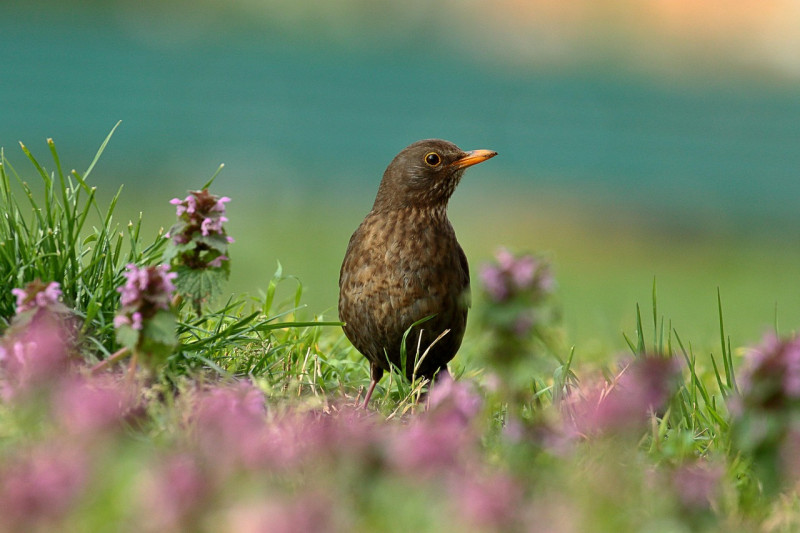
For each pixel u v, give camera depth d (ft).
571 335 51.72
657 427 27.76
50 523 17.89
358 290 35.88
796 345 23.04
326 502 18.54
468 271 37.70
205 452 21.89
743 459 25.73
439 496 20.12
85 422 21.84
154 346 25.14
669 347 31.27
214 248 27.66
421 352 36.06
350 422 26.78
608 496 21.35
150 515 18.69
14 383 24.38
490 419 27.81
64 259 30.37
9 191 31.55
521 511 19.30
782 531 21.97
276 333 36.14
